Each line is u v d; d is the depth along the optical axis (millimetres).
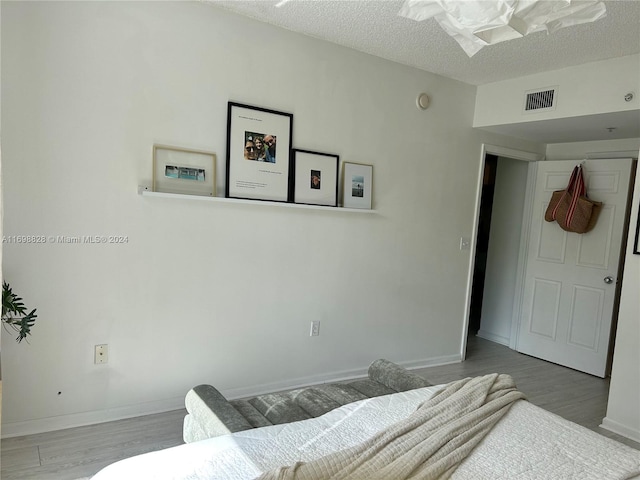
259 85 2877
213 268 2814
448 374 3816
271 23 2871
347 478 1265
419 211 3775
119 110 2441
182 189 2658
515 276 4766
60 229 2352
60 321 2396
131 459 1370
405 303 3779
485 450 1515
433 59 3375
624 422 2924
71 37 2287
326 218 3252
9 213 2229
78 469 2115
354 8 2576
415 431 1553
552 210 4250
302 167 3082
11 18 2146
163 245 2637
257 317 3018
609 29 2646
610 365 3992
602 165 4004
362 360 3572
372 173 3453
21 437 2352
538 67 3416
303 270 3186
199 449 1443
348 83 3262
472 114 4023
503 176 4914
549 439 1611
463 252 4113
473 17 1462
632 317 2895
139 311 2602
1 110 2168
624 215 3855
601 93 3211
